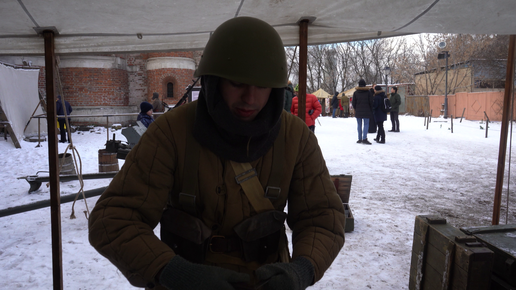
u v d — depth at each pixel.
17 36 2.22
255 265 1.06
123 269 0.90
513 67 2.95
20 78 11.03
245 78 0.85
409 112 27.28
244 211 1.04
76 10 1.97
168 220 1.04
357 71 39.25
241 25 0.89
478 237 1.79
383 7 2.27
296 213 1.13
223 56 0.87
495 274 1.69
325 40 3.08
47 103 2.08
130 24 2.28
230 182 1.02
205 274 0.81
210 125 0.98
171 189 1.05
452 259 1.74
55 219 2.08
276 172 1.05
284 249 1.15
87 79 14.85
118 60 15.66
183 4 2.05
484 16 2.39
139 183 0.96
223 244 1.05
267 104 0.95
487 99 18.81
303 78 2.58
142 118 6.24
